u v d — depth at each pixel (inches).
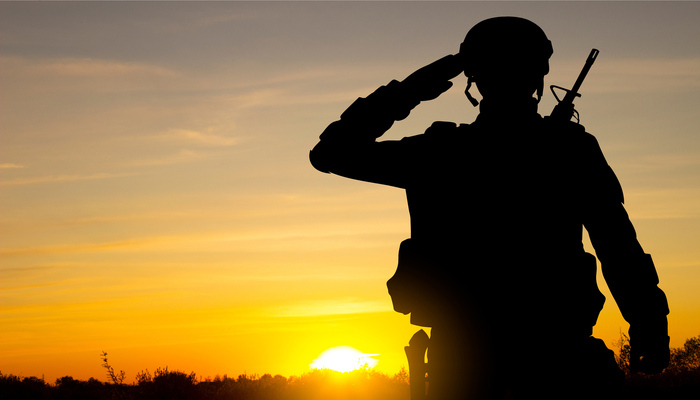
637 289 86.7
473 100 93.1
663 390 466.6
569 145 88.0
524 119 89.9
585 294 85.5
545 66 91.1
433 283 87.6
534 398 84.2
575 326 85.0
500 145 88.5
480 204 87.5
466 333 85.8
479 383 85.0
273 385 733.3
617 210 87.6
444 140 90.8
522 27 89.8
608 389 83.7
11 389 691.4
